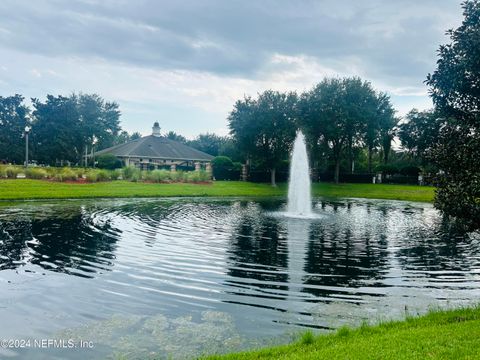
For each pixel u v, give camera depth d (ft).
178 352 18.17
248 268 32.42
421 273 31.63
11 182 101.96
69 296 25.23
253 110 159.43
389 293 26.86
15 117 249.55
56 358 17.46
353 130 171.42
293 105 161.68
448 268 33.22
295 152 104.17
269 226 54.24
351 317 22.65
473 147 24.94
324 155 188.75
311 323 21.71
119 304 24.07
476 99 27.17
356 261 35.12
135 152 176.45
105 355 17.81
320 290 27.25
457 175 26.43
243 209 75.72
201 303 24.49
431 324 20.08
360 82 169.89
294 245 41.50
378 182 187.42
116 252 37.14
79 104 258.78
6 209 66.80
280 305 24.35
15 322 21.21
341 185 166.61
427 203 100.48
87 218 58.18
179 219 59.93
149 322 21.47
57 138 228.63
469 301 25.53
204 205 82.58
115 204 79.41
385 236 47.78
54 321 21.43
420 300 25.62
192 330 20.52
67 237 43.68
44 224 51.78
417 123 204.13
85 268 31.63
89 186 107.45
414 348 16.14
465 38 26.07
